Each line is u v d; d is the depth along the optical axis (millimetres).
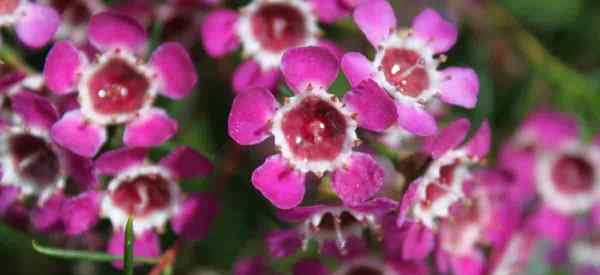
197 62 154
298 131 132
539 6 174
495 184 149
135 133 135
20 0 138
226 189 151
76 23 146
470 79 137
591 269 176
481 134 138
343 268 141
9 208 140
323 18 142
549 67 171
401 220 128
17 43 146
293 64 130
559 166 174
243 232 162
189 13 148
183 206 140
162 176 138
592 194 173
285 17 143
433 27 138
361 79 129
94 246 147
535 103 172
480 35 170
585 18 175
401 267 140
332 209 132
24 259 166
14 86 136
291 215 133
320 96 130
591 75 175
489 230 148
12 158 139
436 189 138
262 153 150
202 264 163
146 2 147
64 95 136
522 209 170
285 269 154
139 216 140
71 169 135
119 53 136
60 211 137
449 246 145
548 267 174
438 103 153
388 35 135
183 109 157
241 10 143
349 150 131
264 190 130
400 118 131
